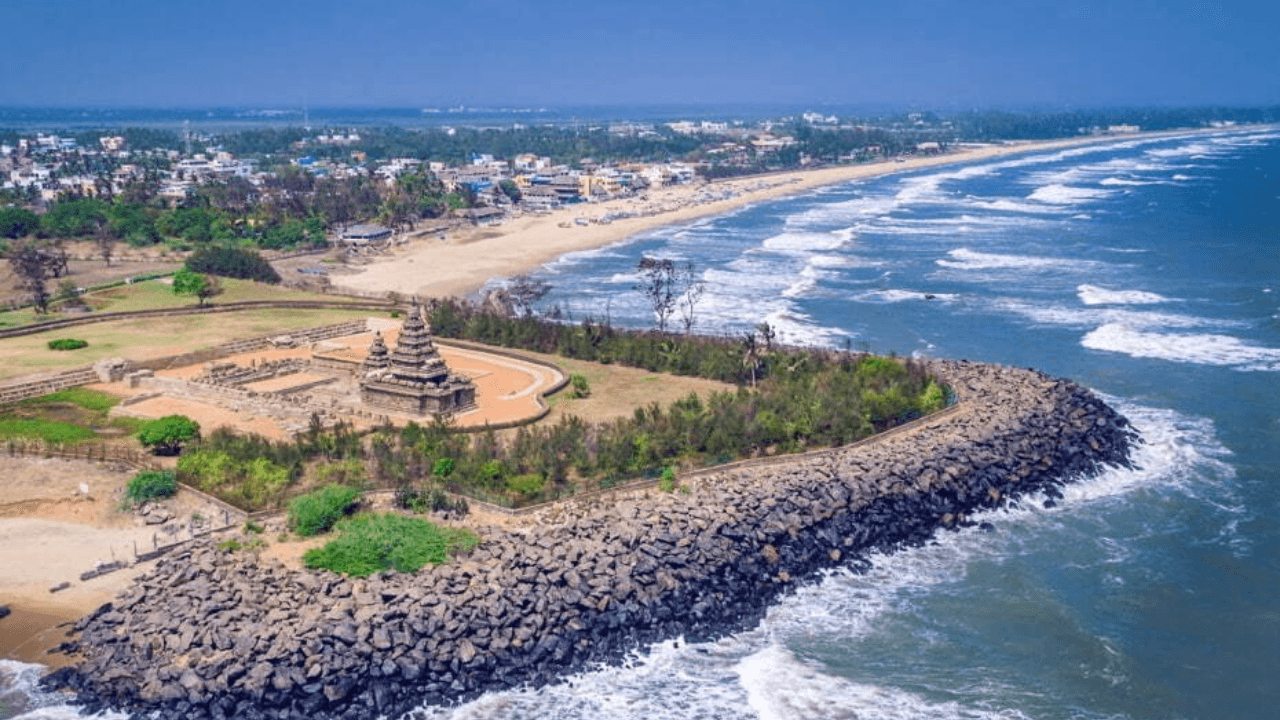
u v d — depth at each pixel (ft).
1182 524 352.08
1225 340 556.51
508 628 267.18
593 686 260.83
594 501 326.85
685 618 287.07
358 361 500.33
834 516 334.03
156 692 239.71
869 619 294.46
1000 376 465.47
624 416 426.51
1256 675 272.10
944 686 265.13
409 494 320.70
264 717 238.07
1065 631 289.53
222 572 276.82
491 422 415.23
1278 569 322.75
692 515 316.40
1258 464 397.19
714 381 485.56
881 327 611.06
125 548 304.91
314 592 267.80
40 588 282.77
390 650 253.24
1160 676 270.87
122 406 434.30
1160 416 446.19
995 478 370.94
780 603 301.43
